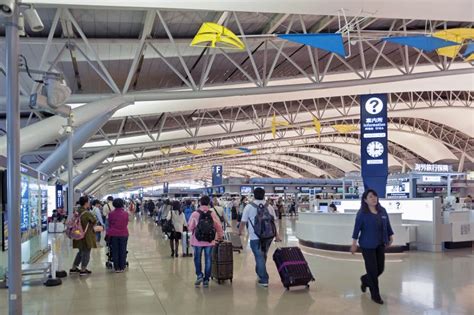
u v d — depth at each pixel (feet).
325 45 37.73
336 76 75.92
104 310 23.07
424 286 27.35
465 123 145.59
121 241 35.78
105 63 54.75
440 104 131.44
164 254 46.88
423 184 98.99
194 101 66.44
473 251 44.21
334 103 127.95
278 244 55.77
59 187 92.94
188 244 45.47
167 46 52.13
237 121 114.93
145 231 82.64
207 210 28.99
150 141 110.01
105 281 31.32
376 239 23.65
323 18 55.16
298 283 27.02
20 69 21.20
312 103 125.49
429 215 44.98
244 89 55.72
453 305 22.59
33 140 43.47
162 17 44.96
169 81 69.56
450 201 72.18
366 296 24.98
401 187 77.41
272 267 36.32
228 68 69.72
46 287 29.37
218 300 24.66
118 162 155.63
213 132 119.34
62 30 45.09
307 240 50.01
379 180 52.54
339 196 125.70
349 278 30.71
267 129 127.65
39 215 45.96
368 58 77.51
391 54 77.25
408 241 43.83
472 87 90.12
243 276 32.17
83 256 34.32
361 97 53.26
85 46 47.70
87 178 148.97
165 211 69.51
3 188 30.68
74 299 25.73
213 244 28.68
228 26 53.06
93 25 45.16
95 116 46.91
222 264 29.48
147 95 50.96
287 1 37.35
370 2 38.93
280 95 78.84
